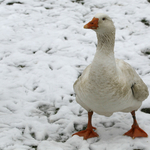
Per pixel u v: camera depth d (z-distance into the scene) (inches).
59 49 191.9
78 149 137.9
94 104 132.4
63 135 143.8
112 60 128.8
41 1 266.8
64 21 230.1
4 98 158.4
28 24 224.7
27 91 162.9
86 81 131.1
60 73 172.4
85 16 239.9
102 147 137.3
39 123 147.3
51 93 161.9
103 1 266.1
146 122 147.3
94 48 193.0
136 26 220.8
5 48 190.5
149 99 156.1
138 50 188.5
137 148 137.2
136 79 137.3
